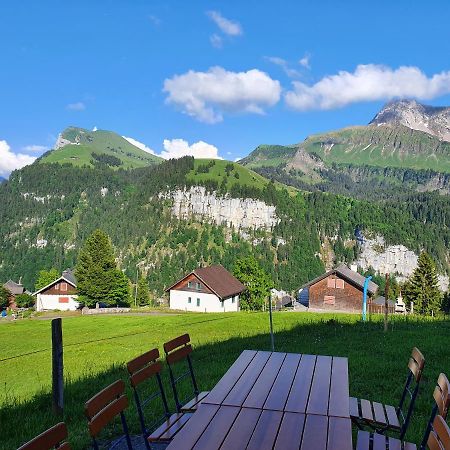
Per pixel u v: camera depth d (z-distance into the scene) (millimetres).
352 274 83250
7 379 22781
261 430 5418
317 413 5918
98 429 5590
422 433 8594
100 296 88938
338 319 39031
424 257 90250
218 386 7016
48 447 4539
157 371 8258
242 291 88250
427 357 17438
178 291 82938
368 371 14609
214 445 5047
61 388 11570
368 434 6863
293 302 97125
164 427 7191
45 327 50750
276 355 8969
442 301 94125
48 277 136000
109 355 26938
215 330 35281
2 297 107688
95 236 89688
